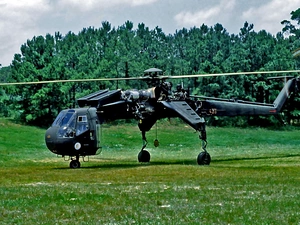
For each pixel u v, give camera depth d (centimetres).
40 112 5216
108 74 5781
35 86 5250
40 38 5619
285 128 5581
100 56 6594
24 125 5128
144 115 2728
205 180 1942
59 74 5328
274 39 6788
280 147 4106
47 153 3678
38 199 1529
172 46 7556
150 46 6888
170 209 1357
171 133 5066
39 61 5438
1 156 3372
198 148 4169
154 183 1875
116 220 1252
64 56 6038
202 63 6006
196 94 5966
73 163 2645
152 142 4591
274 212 1306
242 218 1245
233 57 6034
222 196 1544
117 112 2670
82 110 2623
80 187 1778
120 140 4619
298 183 1827
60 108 5316
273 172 2216
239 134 5106
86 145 2602
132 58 6156
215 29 8794
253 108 3033
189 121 2659
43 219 1271
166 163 2852
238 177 2030
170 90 2773
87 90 5447
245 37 7544
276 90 5906
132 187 1769
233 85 5959
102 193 1628
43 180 2052
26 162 3100
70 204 1448
